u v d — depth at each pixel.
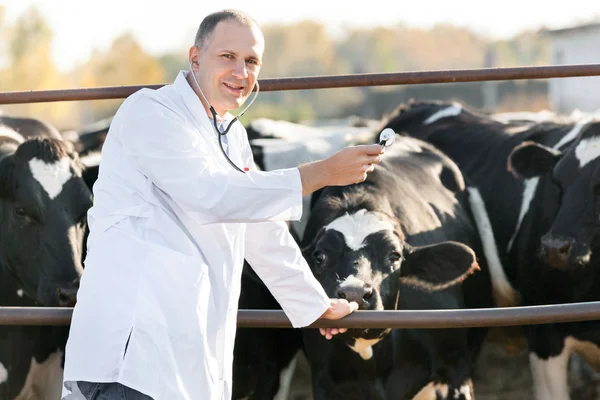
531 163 6.29
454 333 5.50
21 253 5.82
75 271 5.68
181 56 62.34
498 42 65.44
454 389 5.50
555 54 28.17
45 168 5.82
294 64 66.62
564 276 6.13
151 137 2.84
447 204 6.15
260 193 2.81
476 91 37.53
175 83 3.03
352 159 2.86
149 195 2.87
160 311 2.75
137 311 2.73
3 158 5.90
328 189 5.55
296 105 48.62
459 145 7.13
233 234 2.98
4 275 6.14
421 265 4.91
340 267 4.75
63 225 5.75
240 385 5.99
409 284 5.04
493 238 6.66
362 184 5.50
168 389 2.72
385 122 7.42
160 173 2.82
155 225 2.85
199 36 3.02
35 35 40.97
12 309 3.29
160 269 2.78
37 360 6.18
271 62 66.56
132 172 2.90
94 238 2.89
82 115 43.97
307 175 2.87
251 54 2.97
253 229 3.17
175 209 2.91
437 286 4.95
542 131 6.89
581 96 27.34
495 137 7.04
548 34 28.34
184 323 2.77
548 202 6.26
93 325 2.77
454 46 67.44
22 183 5.77
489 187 6.80
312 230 5.42
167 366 2.73
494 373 7.54
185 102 2.97
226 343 2.95
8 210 5.86
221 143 3.00
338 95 49.94
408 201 5.66
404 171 6.04
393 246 4.79
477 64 66.25
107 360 2.72
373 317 3.27
